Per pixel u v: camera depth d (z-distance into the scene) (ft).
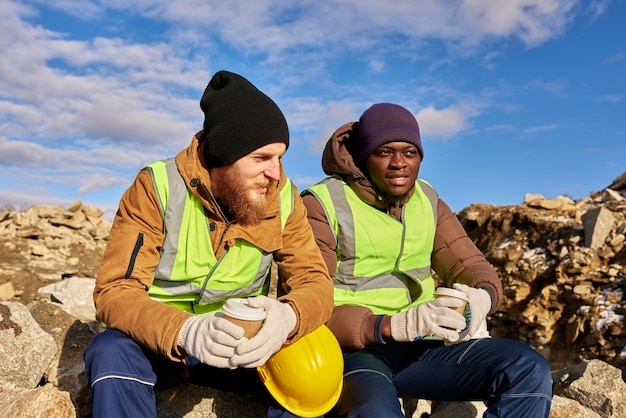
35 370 8.98
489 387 8.00
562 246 30.96
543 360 7.77
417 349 9.07
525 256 32.32
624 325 26.25
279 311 6.98
